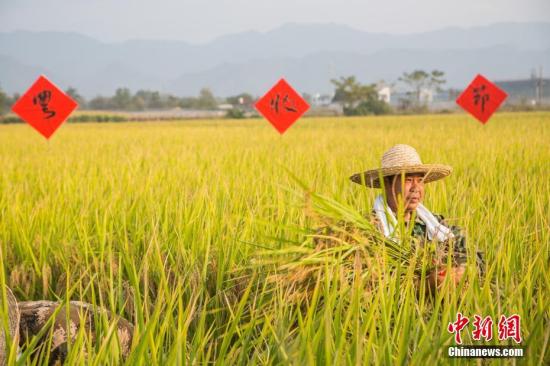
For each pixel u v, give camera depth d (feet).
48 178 31.94
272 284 12.49
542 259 12.60
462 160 35.60
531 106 280.31
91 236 19.01
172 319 10.92
